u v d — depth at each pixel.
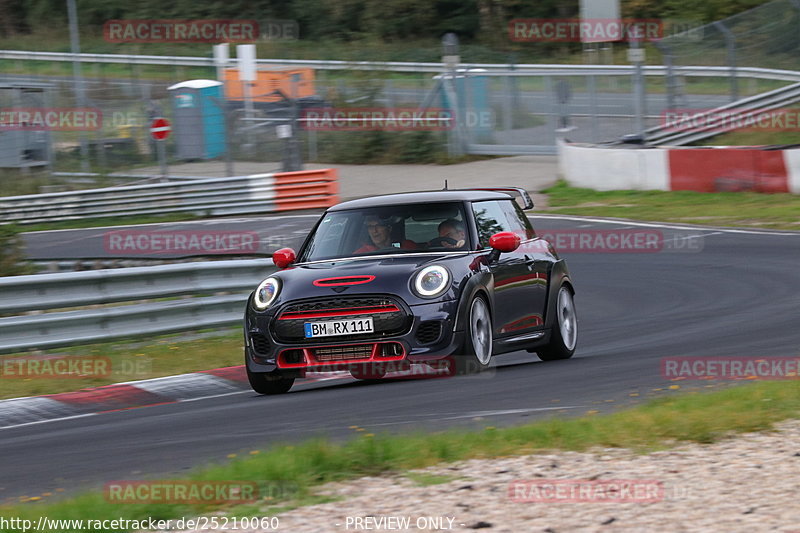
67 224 89.75
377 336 28.27
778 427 20.78
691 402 23.08
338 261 30.69
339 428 23.62
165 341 41.88
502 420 23.30
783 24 97.69
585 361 33.00
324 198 87.31
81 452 23.59
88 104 110.38
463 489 17.22
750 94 98.44
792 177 73.44
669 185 78.62
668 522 14.99
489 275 30.31
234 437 23.73
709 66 98.44
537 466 18.55
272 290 29.44
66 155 108.56
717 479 17.12
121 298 41.62
